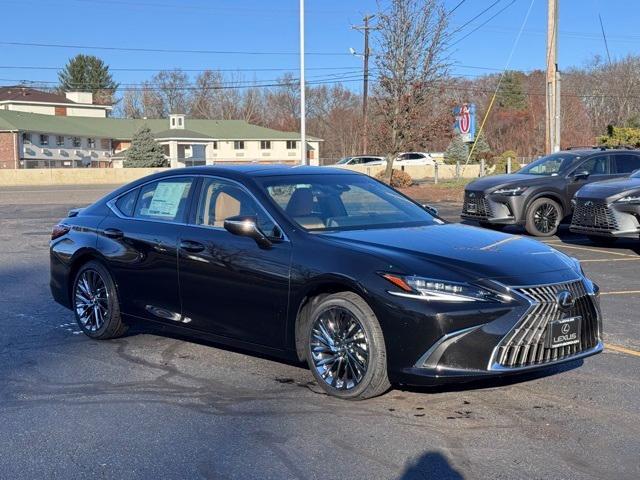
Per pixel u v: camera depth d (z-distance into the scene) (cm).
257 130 7512
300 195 597
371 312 499
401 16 2884
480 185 1528
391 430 467
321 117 9325
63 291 734
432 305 474
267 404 520
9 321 786
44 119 6781
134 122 7494
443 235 561
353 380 514
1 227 1828
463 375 471
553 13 2275
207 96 10338
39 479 403
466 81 7100
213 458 429
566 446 441
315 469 411
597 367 600
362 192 641
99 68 11175
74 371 605
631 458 423
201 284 600
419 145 3055
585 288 518
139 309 658
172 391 552
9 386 567
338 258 518
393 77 2934
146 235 648
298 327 543
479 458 424
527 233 1556
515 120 6178
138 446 447
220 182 622
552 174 1508
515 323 474
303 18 2641
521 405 511
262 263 556
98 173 5216
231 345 596
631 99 5819
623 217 1209
